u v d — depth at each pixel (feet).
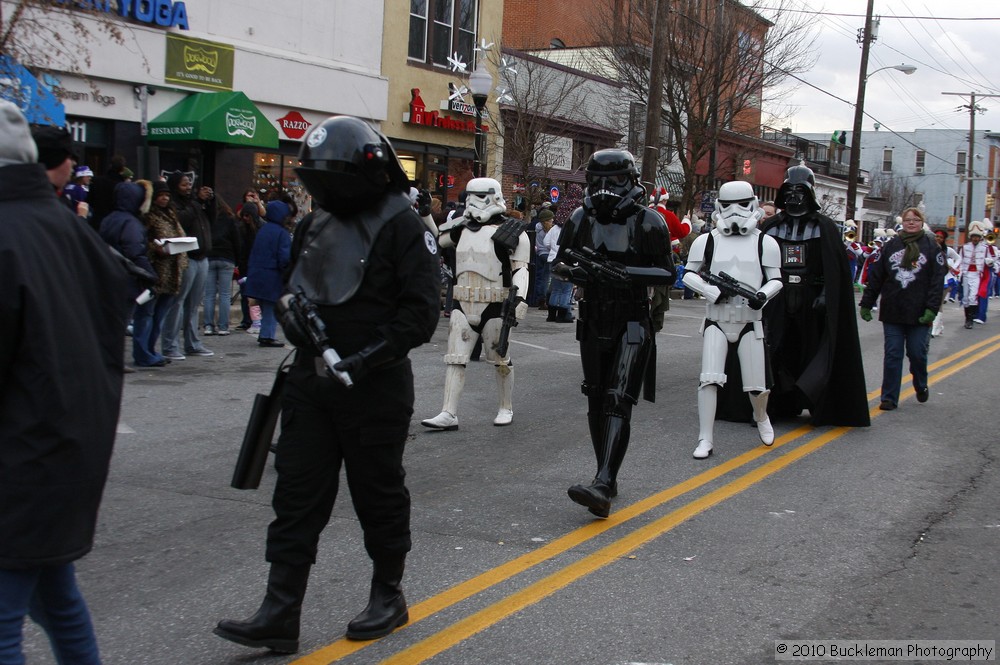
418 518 18.02
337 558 15.71
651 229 18.33
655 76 57.00
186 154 54.39
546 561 15.78
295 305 11.72
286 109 60.64
